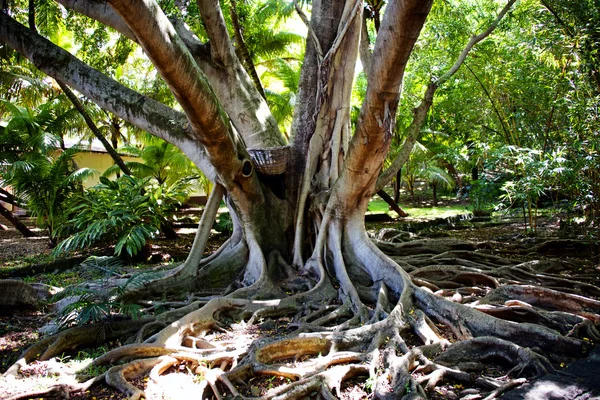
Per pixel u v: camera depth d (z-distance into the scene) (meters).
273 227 6.86
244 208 6.48
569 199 9.59
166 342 4.11
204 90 4.40
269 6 13.31
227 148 5.31
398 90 4.59
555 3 6.87
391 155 18.50
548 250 9.14
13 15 10.51
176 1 6.99
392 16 3.89
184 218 16.36
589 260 8.26
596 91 7.24
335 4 6.88
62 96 13.70
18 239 12.93
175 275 6.07
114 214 8.42
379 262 5.90
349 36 6.57
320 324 4.82
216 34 6.31
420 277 6.27
